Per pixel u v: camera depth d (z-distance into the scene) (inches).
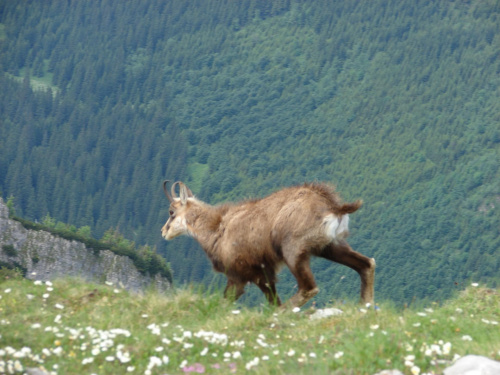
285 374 687.1
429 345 740.0
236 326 860.0
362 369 676.1
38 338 778.8
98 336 784.9
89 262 6008.9
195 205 1177.4
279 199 1037.8
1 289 975.0
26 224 6190.9
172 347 775.1
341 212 982.4
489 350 728.3
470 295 1005.8
